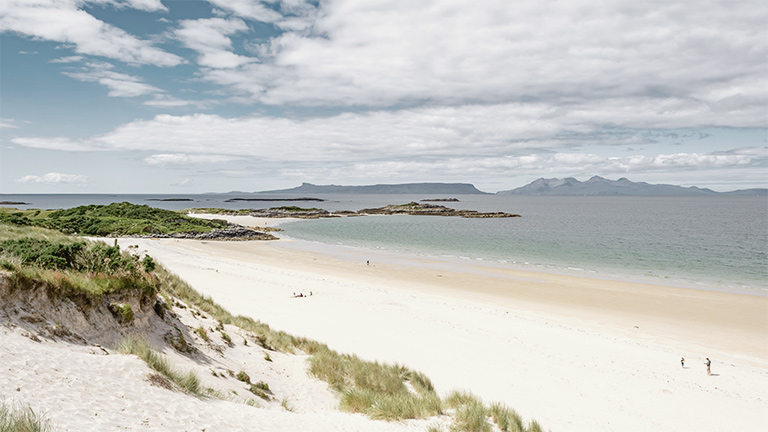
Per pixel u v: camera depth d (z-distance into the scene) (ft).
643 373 66.80
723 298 119.75
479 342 77.71
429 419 36.04
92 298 35.99
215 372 38.32
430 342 76.07
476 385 57.93
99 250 46.73
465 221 457.27
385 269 165.89
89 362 27.09
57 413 18.84
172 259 154.20
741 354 78.28
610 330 91.15
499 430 36.65
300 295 107.45
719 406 56.29
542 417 48.57
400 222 438.40
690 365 71.15
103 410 20.88
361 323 85.81
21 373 21.90
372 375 51.19
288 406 37.91
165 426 21.20
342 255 205.26
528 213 646.33
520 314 101.91
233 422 24.88
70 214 280.72
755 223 429.38
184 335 45.32
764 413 54.80
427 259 193.26
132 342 34.83
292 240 271.28
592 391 58.90
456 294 123.34
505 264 179.63
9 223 102.94
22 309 29.91
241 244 242.17
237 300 96.94
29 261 38.96
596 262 185.57
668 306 111.14
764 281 145.48
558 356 72.59
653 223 432.25
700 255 207.41
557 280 145.18
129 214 297.12
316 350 62.03
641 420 50.72
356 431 29.78
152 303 43.47
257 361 48.21
